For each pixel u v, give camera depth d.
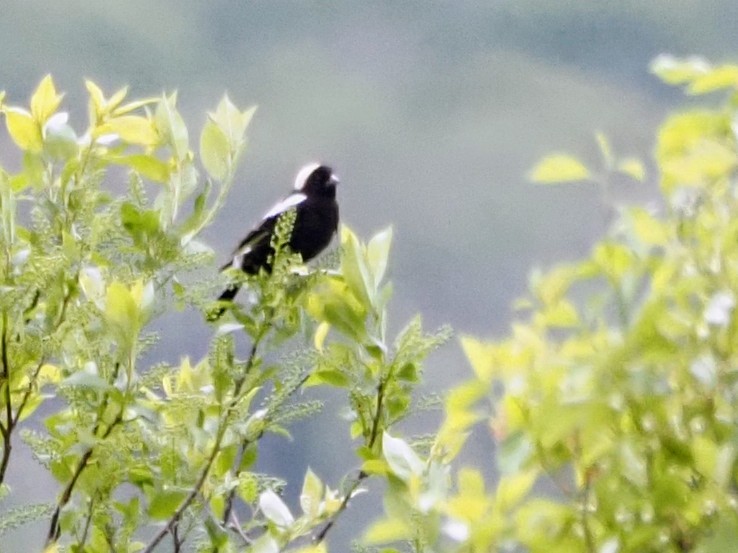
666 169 3.89
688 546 3.81
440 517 4.38
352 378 6.30
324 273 6.55
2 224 6.06
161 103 6.44
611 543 3.81
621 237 4.24
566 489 3.96
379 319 6.36
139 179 6.28
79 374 5.60
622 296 3.93
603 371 3.79
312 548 5.44
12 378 6.01
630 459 3.85
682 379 3.84
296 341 6.69
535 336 4.16
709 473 3.68
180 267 6.19
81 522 6.08
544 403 3.78
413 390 6.37
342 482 6.15
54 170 6.42
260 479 6.14
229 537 5.95
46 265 5.88
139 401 5.84
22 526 6.59
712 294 3.89
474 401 4.14
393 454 4.74
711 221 3.98
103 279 6.25
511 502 4.02
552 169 4.16
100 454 5.88
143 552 5.81
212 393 6.26
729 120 3.95
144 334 6.52
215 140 6.51
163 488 5.90
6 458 5.96
